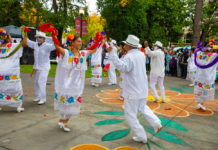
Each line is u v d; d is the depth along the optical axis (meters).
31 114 4.35
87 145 2.98
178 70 12.84
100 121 4.03
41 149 2.81
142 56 3.09
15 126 3.63
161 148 2.97
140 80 2.97
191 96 6.86
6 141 3.01
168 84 9.50
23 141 3.04
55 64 16.83
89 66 16.05
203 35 22.94
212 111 5.07
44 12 19.38
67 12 19.59
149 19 24.03
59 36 19.84
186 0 23.92
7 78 4.23
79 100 3.35
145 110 3.10
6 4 22.05
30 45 5.04
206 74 4.81
